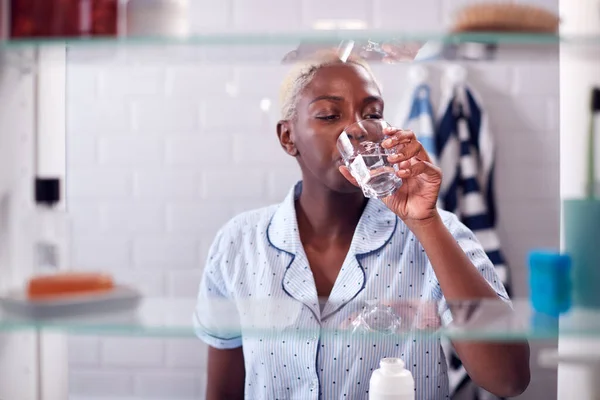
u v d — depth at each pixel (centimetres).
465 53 84
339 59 95
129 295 78
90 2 75
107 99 168
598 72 82
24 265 80
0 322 73
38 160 86
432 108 168
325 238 107
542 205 176
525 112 174
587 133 82
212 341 112
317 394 99
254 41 75
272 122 167
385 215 105
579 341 81
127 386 169
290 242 107
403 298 100
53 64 87
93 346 168
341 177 101
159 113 168
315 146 102
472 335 74
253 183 169
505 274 169
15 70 85
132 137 169
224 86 166
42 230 81
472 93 170
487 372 88
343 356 98
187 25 77
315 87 100
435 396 99
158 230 170
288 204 109
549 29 74
